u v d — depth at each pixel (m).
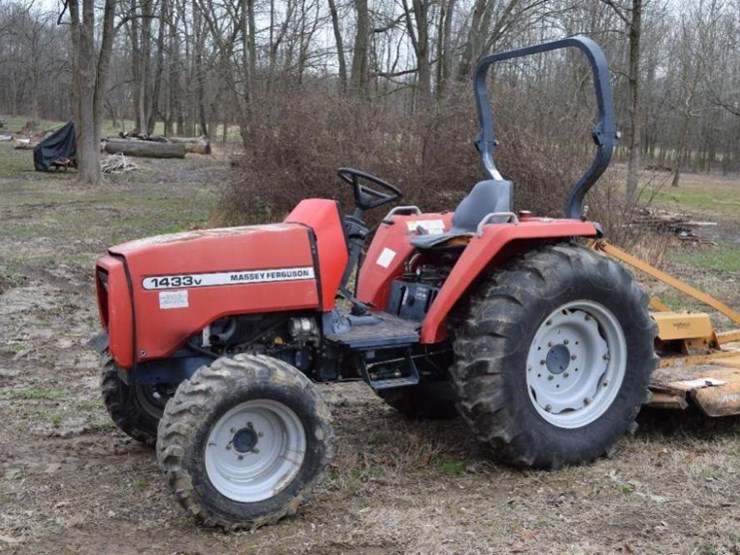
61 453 4.82
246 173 14.27
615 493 4.16
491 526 3.79
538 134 12.16
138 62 43.19
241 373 3.73
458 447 4.84
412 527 3.78
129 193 21.83
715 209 24.45
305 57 19.66
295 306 4.17
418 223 5.01
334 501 4.08
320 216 4.32
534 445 4.34
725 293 10.49
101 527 3.83
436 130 12.66
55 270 10.88
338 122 13.38
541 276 4.32
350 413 5.53
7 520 3.87
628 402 4.63
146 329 3.94
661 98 43.19
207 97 43.56
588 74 21.59
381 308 4.90
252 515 3.75
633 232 12.44
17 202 19.06
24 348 7.14
